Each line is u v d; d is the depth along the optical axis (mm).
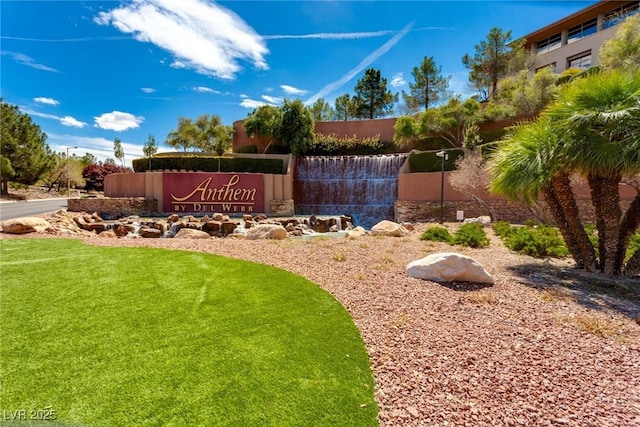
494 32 34406
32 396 2166
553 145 5633
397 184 23656
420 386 2383
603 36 28797
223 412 2061
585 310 3883
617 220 5547
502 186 6391
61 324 3312
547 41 34688
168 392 2244
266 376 2465
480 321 3537
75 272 5293
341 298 4242
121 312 3652
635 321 3572
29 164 34156
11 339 2969
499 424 2004
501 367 2635
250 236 10273
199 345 2924
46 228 10680
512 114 25031
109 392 2227
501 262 6645
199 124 41438
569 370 2604
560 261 6766
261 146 33062
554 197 6316
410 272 5312
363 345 2992
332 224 18141
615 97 5270
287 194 22094
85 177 48531
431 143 28938
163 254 6875
